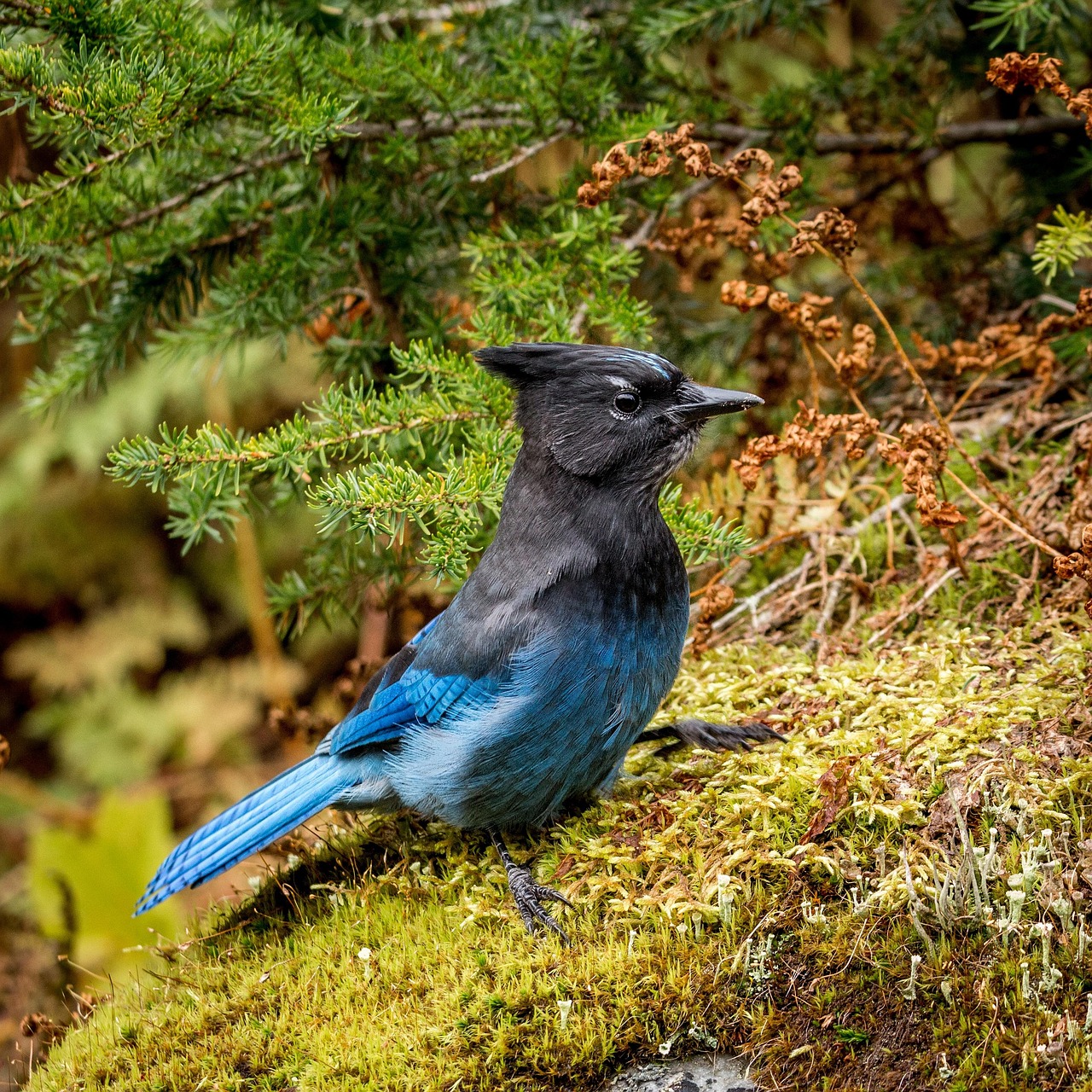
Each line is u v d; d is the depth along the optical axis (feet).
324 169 31.37
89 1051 22.61
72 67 24.22
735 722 25.80
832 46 42.47
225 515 26.55
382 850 25.67
